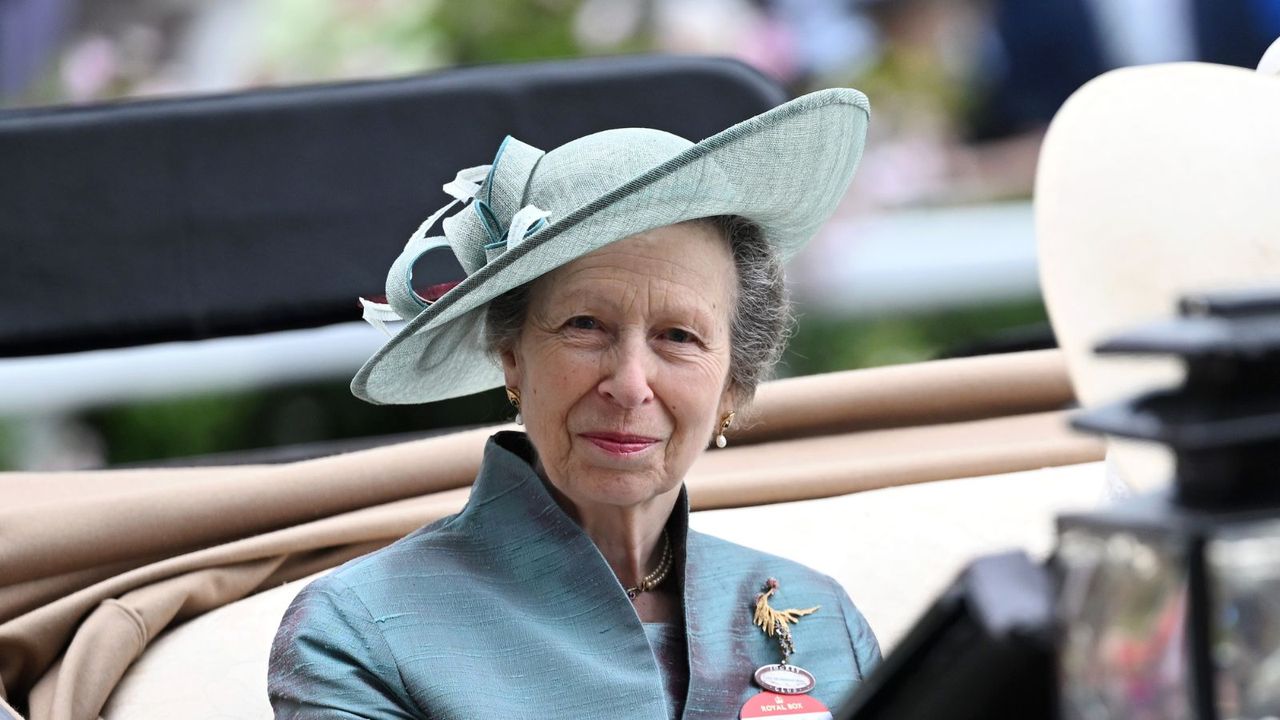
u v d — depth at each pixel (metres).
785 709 5.48
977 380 8.34
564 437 5.31
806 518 7.39
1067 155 4.13
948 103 17.34
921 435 8.31
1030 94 17.27
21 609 6.82
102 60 16.31
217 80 16.55
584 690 5.20
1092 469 7.79
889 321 16.39
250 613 6.86
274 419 14.71
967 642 2.34
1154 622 2.05
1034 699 2.37
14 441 14.79
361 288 9.37
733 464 8.00
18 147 9.17
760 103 9.70
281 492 7.24
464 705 5.09
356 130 9.45
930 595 6.95
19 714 6.16
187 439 14.91
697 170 5.15
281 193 9.37
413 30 16.75
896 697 2.49
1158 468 3.74
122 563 7.04
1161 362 3.72
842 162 5.61
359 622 5.21
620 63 9.70
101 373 13.53
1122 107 4.23
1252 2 15.90
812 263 16.42
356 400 14.76
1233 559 2.03
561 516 5.45
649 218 5.19
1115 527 2.03
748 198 5.38
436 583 5.34
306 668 5.13
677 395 5.27
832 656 5.80
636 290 5.22
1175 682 2.04
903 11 17.33
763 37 17.16
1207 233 4.04
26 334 9.10
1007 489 7.61
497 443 5.70
